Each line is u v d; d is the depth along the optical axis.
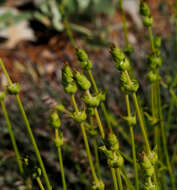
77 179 0.52
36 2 1.08
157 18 0.92
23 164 0.33
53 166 0.53
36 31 1.06
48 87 0.67
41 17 1.06
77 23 1.09
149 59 0.38
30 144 0.58
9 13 1.05
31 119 0.60
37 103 0.61
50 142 0.56
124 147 0.57
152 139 0.57
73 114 0.32
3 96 0.34
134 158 0.34
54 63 0.88
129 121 0.33
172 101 0.47
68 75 0.31
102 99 0.33
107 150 0.31
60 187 0.52
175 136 0.59
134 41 0.91
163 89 0.63
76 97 0.56
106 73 0.73
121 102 0.63
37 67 0.82
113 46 0.31
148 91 0.62
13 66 0.86
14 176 0.54
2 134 0.61
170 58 0.73
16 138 0.59
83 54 0.35
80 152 0.53
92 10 1.09
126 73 0.32
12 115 0.63
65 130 0.56
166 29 0.87
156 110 0.43
